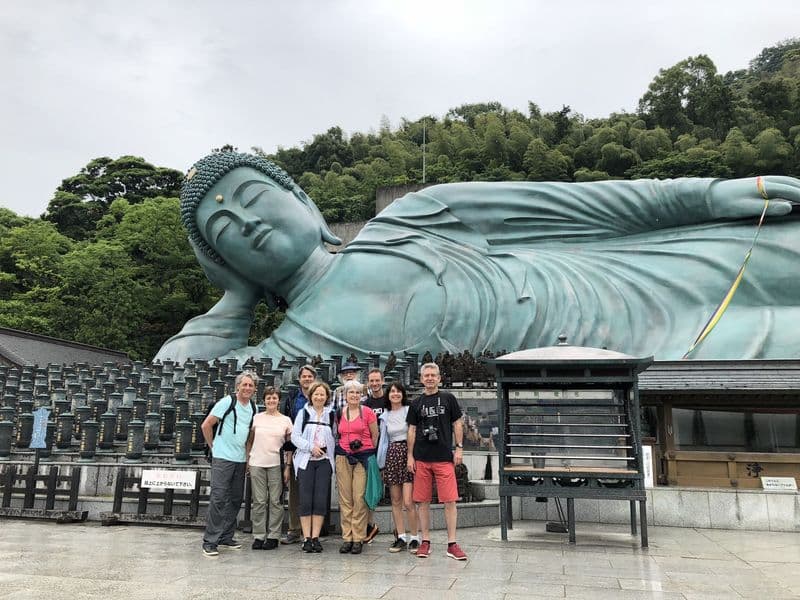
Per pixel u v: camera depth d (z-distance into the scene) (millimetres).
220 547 6375
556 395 9672
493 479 10203
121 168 45094
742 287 15289
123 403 11875
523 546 6836
